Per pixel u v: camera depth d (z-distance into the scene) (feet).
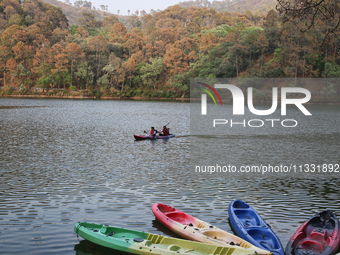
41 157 63.98
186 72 369.30
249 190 45.78
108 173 53.01
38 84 389.60
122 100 346.95
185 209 37.81
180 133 108.78
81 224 30.76
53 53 401.90
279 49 320.09
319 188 47.34
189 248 27.27
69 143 81.46
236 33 374.43
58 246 28.84
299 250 27.27
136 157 66.85
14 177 49.21
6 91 382.01
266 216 36.14
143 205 38.60
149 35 561.84
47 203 38.58
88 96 390.42
